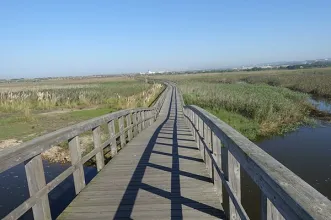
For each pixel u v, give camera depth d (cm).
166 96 3453
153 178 526
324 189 882
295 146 1377
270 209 169
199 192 448
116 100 2873
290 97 2805
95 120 542
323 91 3347
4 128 1681
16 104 2522
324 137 1530
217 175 438
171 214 375
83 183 474
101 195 446
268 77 6316
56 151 1230
